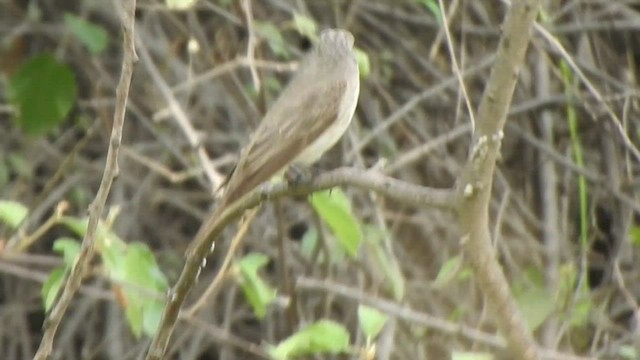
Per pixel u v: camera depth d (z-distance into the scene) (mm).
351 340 11156
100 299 12125
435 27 12562
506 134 12477
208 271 12039
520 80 12516
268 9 12414
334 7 12305
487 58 12141
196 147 9734
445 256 11938
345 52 9109
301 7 11852
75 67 12836
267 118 8539
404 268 11844
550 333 10461
